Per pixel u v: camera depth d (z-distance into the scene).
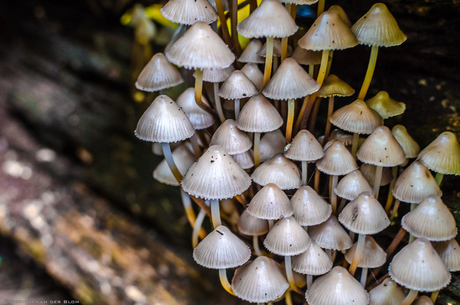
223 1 0.33
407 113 0.33
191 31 0.29
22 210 0.54
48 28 0.53
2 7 0.57
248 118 0.31
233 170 0.30
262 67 0.34
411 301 0.31
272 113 0.31
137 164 0.46
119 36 0.44
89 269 0.45
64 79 0.53
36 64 0.57
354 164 0.31
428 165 0.30
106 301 0.43
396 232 0.34
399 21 0.32
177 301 0.42
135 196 0.48
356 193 0.31
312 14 0.34
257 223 0.32
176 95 0.40
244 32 0.30
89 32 0.47
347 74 0.34
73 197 0.54
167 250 0.45
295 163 0.33
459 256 0.31
